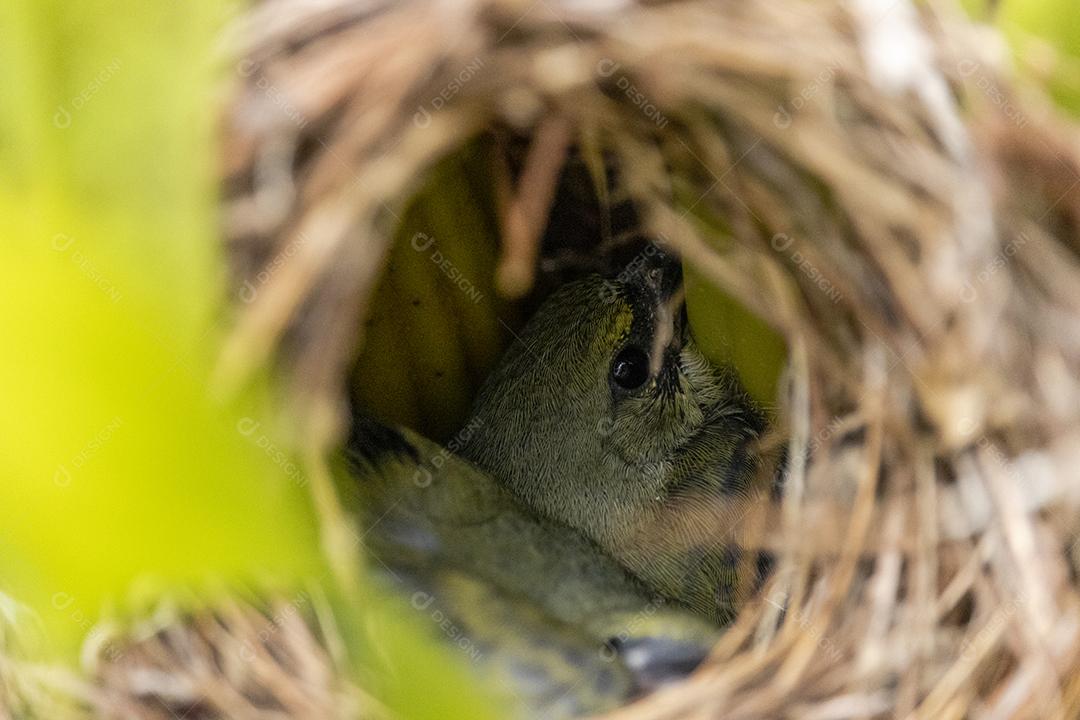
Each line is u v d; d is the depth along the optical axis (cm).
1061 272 18
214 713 18
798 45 18
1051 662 18
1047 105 18
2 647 18
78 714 18
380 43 18
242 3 17
